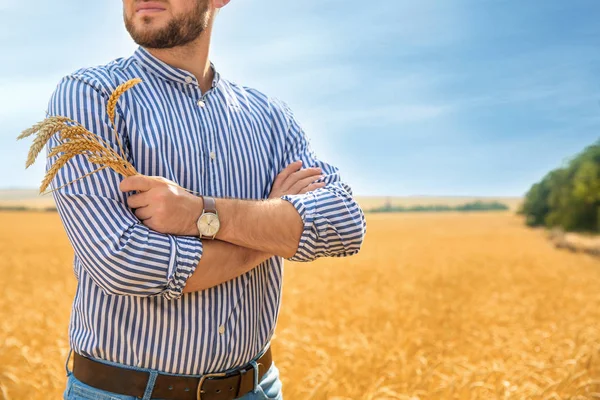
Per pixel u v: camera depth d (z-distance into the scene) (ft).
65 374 19.76
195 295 7.70
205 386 7.82
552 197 188.24
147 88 7.97
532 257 98.27
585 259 103.40
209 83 8.60
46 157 7.70
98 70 7.95
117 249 7.17
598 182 163.84
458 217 365.40
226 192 8.21
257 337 8.41
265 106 9.19
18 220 251.19
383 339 27.32
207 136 8.15
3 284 54.60
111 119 7.29
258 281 8.40
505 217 362.33
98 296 7.63
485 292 51.57
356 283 58.18
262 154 8.77
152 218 7.40
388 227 255.09
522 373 20.13
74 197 7.34
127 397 7.56
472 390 18.63
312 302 41.14
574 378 19.03
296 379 19.93
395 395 17.42
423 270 72.08
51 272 66.54
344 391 19.22
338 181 8.98
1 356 22.38
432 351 25.98
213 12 8.44
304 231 8.01
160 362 7.60
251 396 8.39
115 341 7.57
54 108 7.75
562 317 36.19
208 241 7.65
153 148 7.73
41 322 30.27
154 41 7.88
